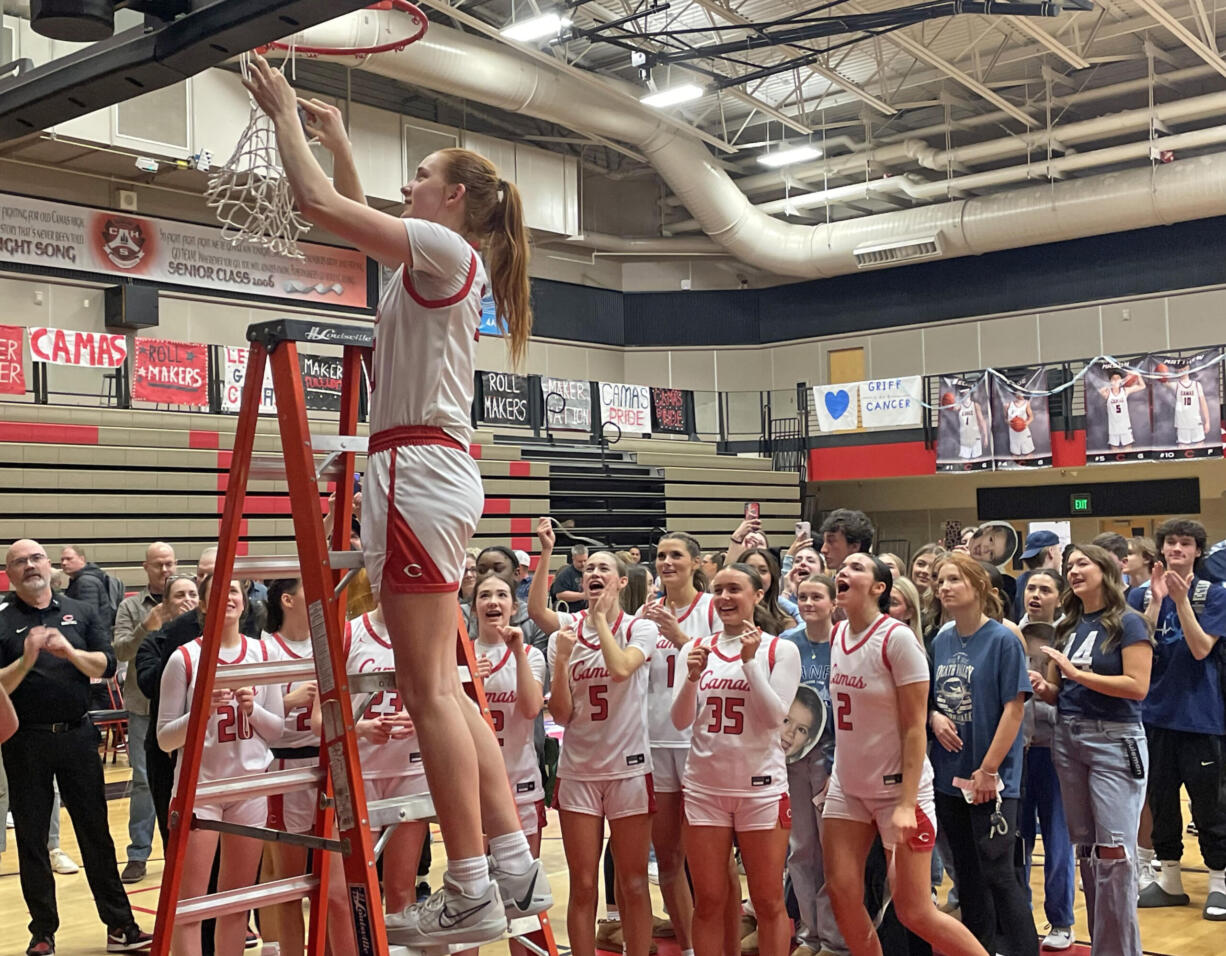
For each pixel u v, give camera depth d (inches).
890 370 861.2
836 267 824.3
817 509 906.1
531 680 175.2
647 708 184.2
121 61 131.4
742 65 718.5
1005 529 277.6
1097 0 626.5
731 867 179.8
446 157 99.0
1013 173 746.8
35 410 520.1
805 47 634.8
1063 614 202.7
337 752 98.7
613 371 893.8
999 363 818.8
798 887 196.2
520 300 100.7
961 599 175.5
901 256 794.8
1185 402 637.9
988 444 706.8
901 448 756.6
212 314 655.8
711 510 767.1
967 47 689.6
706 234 883.4
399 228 89.0
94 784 213.6
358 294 714.2
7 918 238.7
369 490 93.3
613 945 208.1
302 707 169.5
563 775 178.2
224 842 160.7
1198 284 746.2
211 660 104.3
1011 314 815.1
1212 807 228.2
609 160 887.1
